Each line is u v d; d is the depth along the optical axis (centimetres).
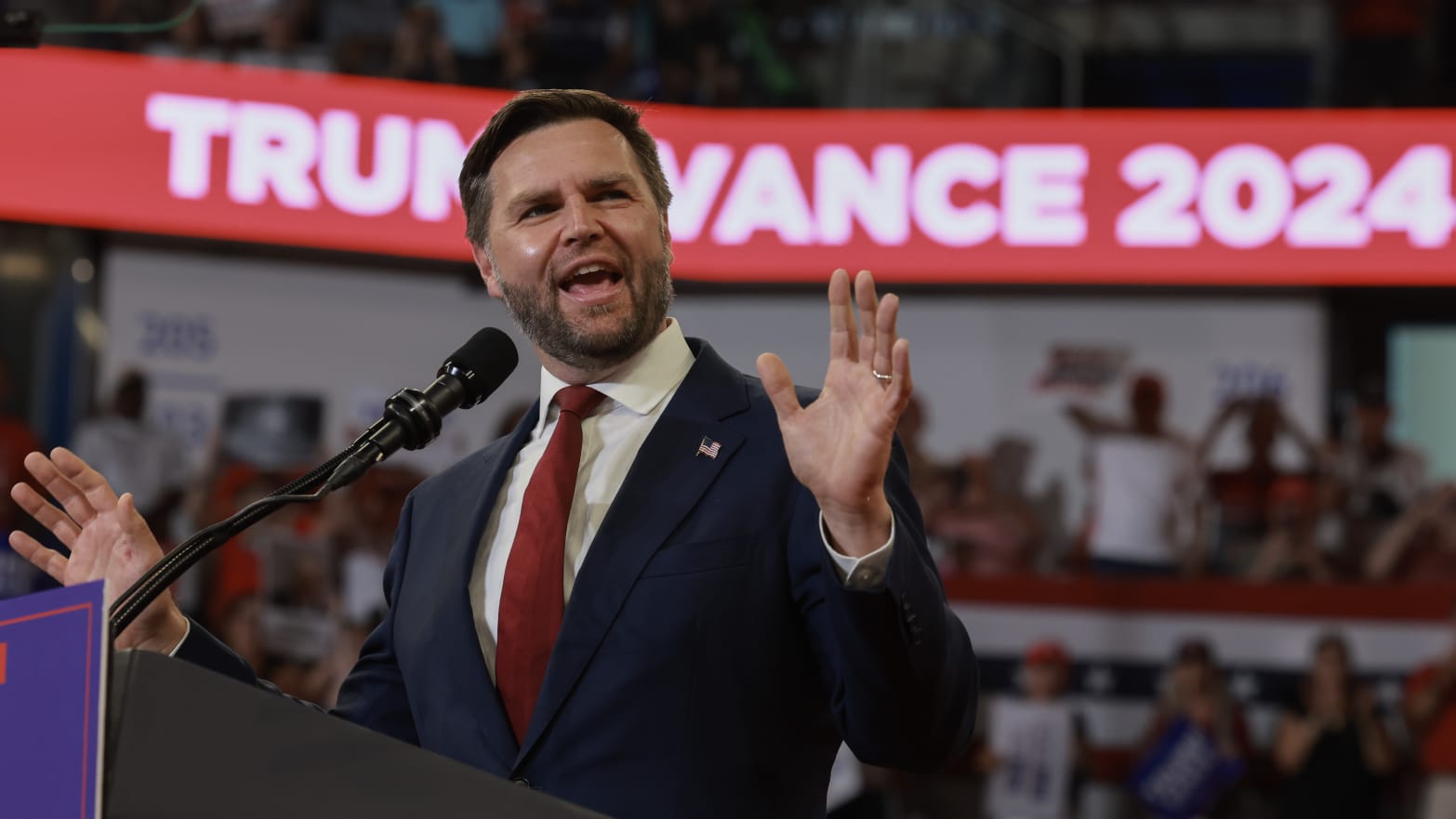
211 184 972
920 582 216
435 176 1014
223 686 169
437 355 1055
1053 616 934
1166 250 1011
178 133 969
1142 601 930
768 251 1025
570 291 259
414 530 275
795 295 1059
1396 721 893
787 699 234
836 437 213
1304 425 1029
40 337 979
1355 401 1028
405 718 265
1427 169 994
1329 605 911
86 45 1062
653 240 264
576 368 264
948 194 1025
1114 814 909
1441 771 879
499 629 242
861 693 216
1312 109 1156
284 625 958
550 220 259
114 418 979
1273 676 911
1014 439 1045
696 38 1164
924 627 214
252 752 166
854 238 1027
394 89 1014
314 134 994
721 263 1024
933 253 1023
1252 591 920
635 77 1150
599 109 273
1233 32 1199
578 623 230
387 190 1003
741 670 230
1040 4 1208
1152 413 1036
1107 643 928
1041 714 923
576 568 246
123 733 164
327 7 1115
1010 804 913
